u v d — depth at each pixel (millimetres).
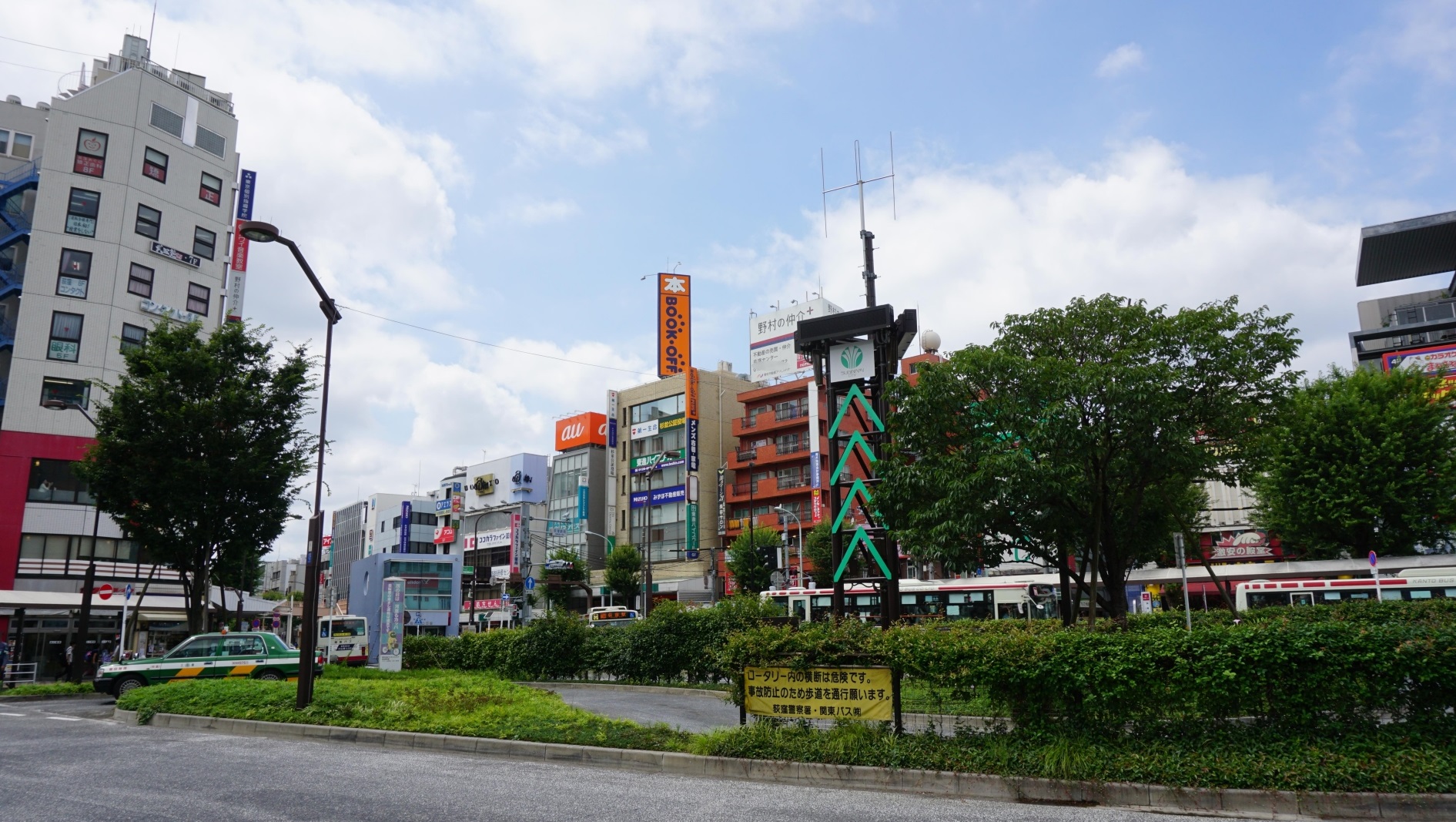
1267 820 7555
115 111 40781
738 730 10617
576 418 78562
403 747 12430
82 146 39812
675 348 73438
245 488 23094
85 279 38906
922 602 30156
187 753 11617
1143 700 8797
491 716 13102
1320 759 7945
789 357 68188
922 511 17453
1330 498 30000
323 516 15336
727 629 21125
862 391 13766
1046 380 16984
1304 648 8156
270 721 14102
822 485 60156
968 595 29516
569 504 77812
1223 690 8344
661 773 10125
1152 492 19453
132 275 40188
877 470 13195
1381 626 8180
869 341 13812
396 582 25250
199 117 43906
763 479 64500
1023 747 9047
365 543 108188
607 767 10555
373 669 24484
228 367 23672
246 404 22969
